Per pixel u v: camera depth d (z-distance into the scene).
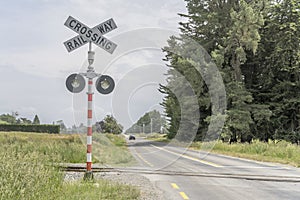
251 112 43.72
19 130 74.62
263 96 48.16
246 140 43.81
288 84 46.22
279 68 47.03
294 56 45.22
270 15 47.00
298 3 45.41
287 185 11.88
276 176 14.02
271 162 20.25
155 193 9.83
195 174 14.03
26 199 7.07
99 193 8.70
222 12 46.72
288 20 45.53
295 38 44.84
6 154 11.07
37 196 7.50
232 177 13.58
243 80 48.62
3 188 7.07
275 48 45.69
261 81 48.22
